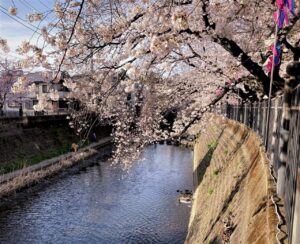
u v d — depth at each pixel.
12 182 26.05
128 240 18.67
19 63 7.11
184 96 15.13
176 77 14.31
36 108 8.05
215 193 14.88
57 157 37.22
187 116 17.17
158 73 11.43
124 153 15.67
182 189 28.59
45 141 39.56
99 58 8.15
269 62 8.71
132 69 7.46
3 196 24.38
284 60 11.23
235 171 12.52
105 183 30.38
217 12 7.74
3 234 19.22
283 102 6.16
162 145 54.47
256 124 13.63
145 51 7.35
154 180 31.78
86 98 9.32
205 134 36.72
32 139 37.56
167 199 25.91
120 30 7.30
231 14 8.12
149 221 21.39
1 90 47.44
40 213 22.52
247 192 8.64
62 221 21.34
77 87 8.58
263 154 9.18
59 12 6.26
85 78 8.52
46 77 7.55
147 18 6.93
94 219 21.77
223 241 8.66
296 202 3.74
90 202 25.08
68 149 41.50
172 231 19.75
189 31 7.22
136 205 24.52
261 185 7.41
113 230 20.05
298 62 5.61
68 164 35.06
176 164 39.34
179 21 5.68
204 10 7.35
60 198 25.72
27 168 30.77
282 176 5.84
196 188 24.48
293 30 8.88
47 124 42.59
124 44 7.65
